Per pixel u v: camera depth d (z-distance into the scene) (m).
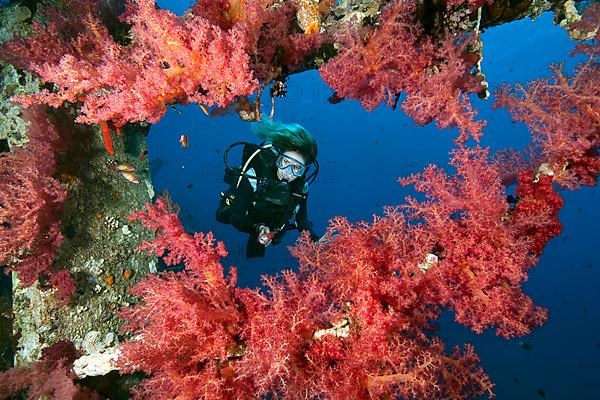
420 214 2.52
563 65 2.86
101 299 3.54
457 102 2.66
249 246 4.60
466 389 2.23
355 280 2.11
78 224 3.52
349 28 2.71
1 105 3.40
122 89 2.58
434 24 2.86
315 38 2.89
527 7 3.10
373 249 2.22
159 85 2.44
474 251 2.29
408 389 1.91
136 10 2.86
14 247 3.02
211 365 2.04
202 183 23.62
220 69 2.43
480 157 2.51
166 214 2.22
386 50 2.71
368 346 1.90
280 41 2.94
